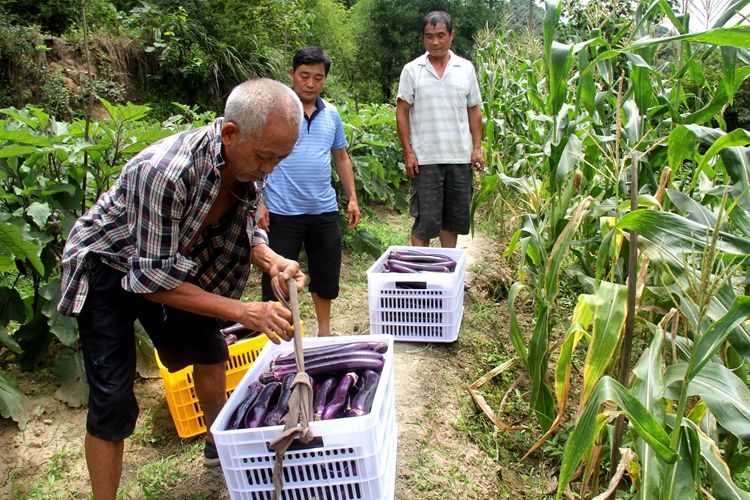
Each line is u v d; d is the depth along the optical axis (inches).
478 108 193.8
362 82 972.6
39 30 446.6
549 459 129.1
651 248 89.4
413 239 194.4
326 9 805.2
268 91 74.4
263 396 86.7
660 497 77.1
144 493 104.6
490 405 144.6
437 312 151.0
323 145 142.3
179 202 76.0
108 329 85.6
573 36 231.5
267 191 141.9
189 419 118.0
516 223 277.7
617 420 93.1
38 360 137.9
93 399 85.9
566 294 203.6
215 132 78.1
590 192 156.0
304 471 78.0
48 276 139.7
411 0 1106.1
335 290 151.9
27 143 126.3
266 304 82.1
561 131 136.3
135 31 487.5
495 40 326.0
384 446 84.7
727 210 79.2
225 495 103.1
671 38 78.4
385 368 91.9
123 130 145.4
